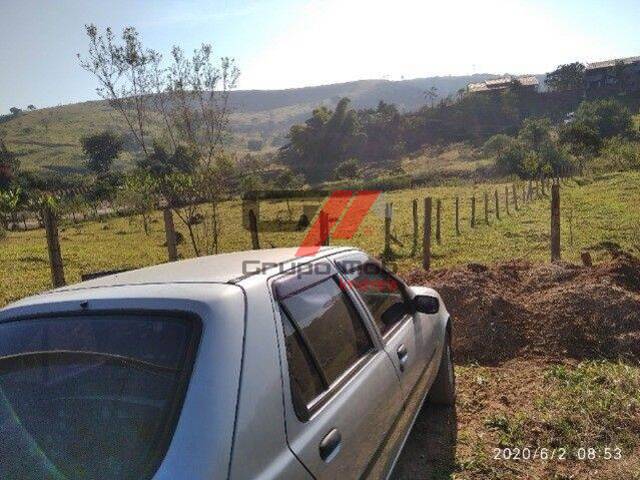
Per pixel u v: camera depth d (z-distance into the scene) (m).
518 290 7.77
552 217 10.49
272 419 1.91
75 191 61.72
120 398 1.83
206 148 10.79
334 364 2.53
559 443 3.98
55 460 1.73
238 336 1.97
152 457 1.64
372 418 2.66
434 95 187.88
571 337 5.99
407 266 14.64
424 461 3.81
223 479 1.63
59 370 1.98
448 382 4.55
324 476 2.10
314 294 2.64
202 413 1.71
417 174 79.56
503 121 145.00
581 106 113.25
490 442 4.06
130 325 2.04
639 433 4.00
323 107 152.25
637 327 5.97
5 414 1.91
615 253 9.05
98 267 18.61
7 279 16.09
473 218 23.55
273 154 164.62
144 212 30.20
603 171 50.22
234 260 2.77
